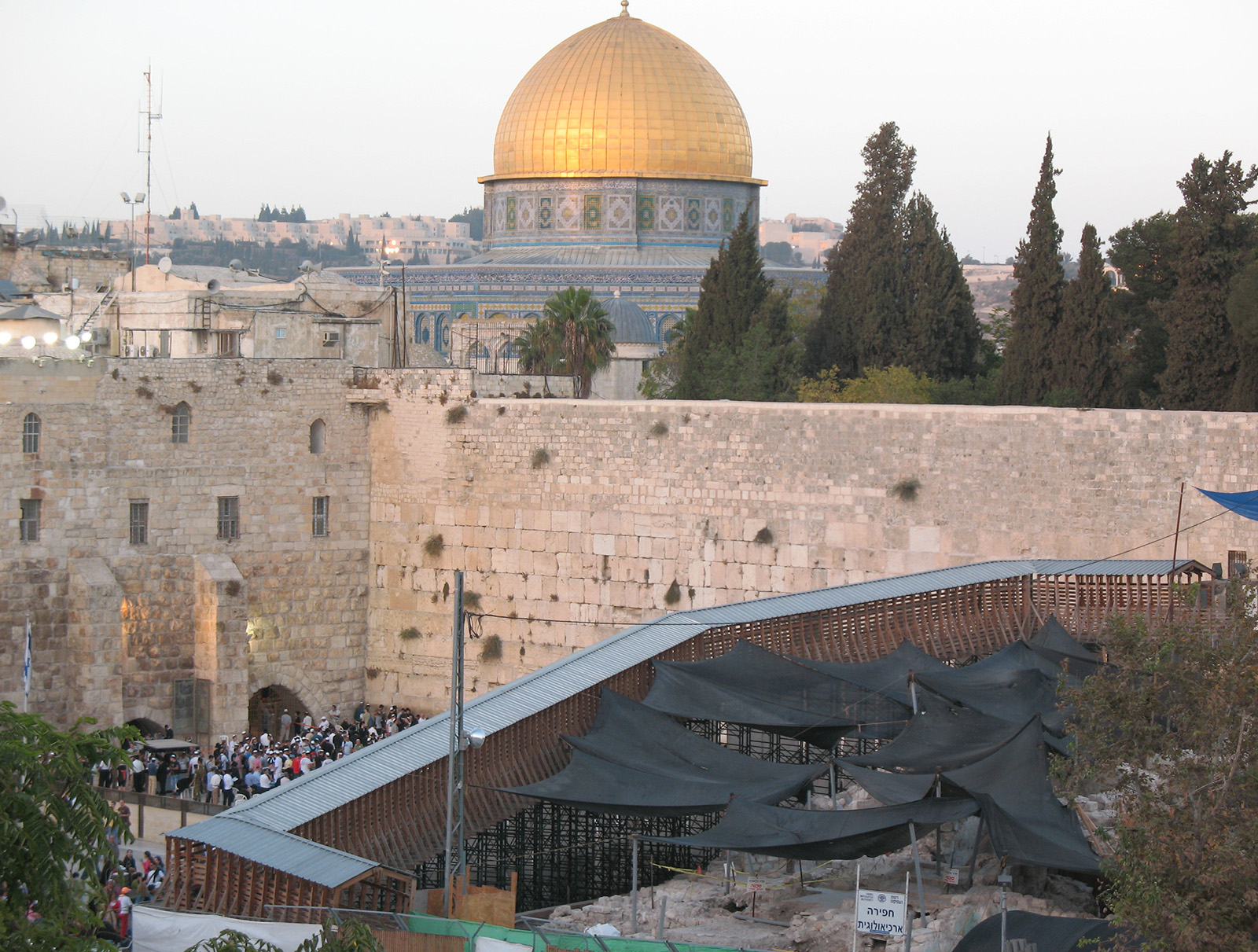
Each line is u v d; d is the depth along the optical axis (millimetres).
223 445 69812
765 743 52312
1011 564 58844
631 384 107438
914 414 63062
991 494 61969
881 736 46281
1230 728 32156
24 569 63750
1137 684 35500
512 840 43469
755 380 78500
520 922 37062
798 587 65312
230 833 35094
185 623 68625
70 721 64812
